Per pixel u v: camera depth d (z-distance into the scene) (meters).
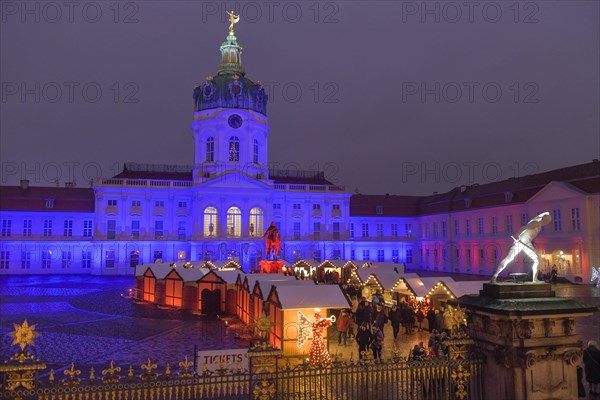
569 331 8.93
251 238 68.69
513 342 8.66
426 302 25.09
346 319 21.44
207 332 24.16
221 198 68.88
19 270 64.81
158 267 36.53
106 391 8.49
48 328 24.75
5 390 8.15
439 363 9.42
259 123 74.31
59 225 67.06
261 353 9.57
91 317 28.66
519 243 9.57
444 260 70.88
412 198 82.38
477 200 64.50
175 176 74.94
